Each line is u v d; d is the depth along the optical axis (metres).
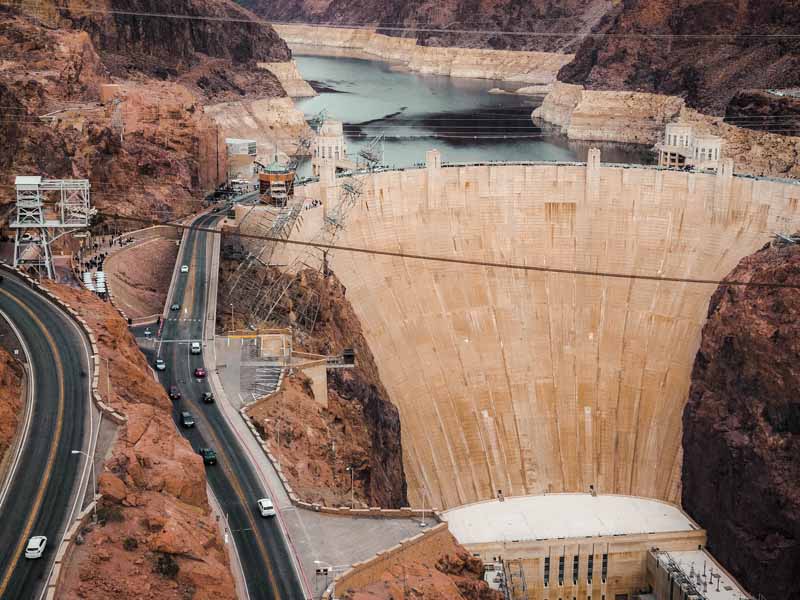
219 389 144.62
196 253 191.50
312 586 100.38
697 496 193.25
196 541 94.06
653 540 181.12
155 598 87.44
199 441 128.50
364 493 151.75
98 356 121.88
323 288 190.62
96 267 175.00
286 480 119.88
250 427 132.38
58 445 105.38
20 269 161.75
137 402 118.19
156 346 157.25
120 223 199.00
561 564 178.00
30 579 86.38
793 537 174.25
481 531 183.38
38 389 115.62
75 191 167.38
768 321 189.12
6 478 100.06
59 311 136.62
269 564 104.00
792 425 180.00
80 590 85.94
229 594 91.00
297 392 151.38
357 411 168.75
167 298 173.75
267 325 171.25
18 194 160.88
